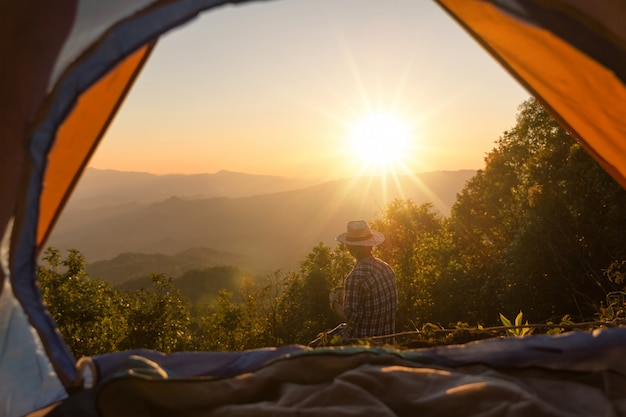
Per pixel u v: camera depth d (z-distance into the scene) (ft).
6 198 8.13
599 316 21.06
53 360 9.00
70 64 7.72
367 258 16.52
